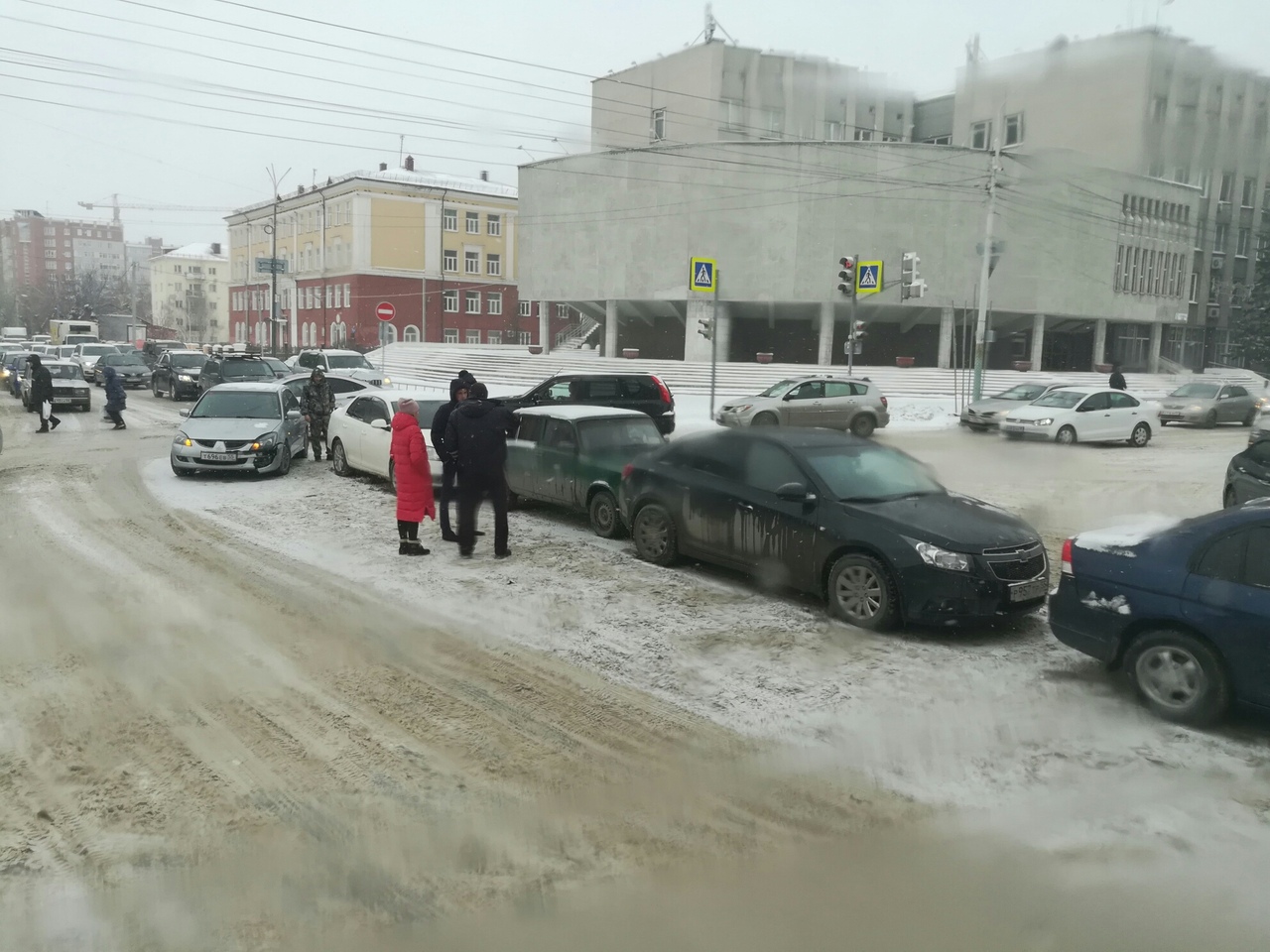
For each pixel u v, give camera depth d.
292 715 5.25
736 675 6.00
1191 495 13.54
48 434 20.20
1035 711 5.47
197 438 13.78
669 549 8.76
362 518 11.15
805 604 7.64
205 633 6.64
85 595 7.54
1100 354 44.56
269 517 11.16
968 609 6.62
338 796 4.34
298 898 3.53
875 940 3.32
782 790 4.46
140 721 5.12
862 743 5.00
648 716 5.33
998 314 43.94
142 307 130.00
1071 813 4.27
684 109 42.06
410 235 64.88
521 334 70.69
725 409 22.91
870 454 8.12
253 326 78.69
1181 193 31.84
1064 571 5.95
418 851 3.88
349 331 64.25
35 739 4.88
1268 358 37.62
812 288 41.22
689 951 3.25
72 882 3.63
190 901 3.51
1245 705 5.09
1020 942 3.33
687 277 42.94
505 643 6.57
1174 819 4.22
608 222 45.19
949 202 39.94
